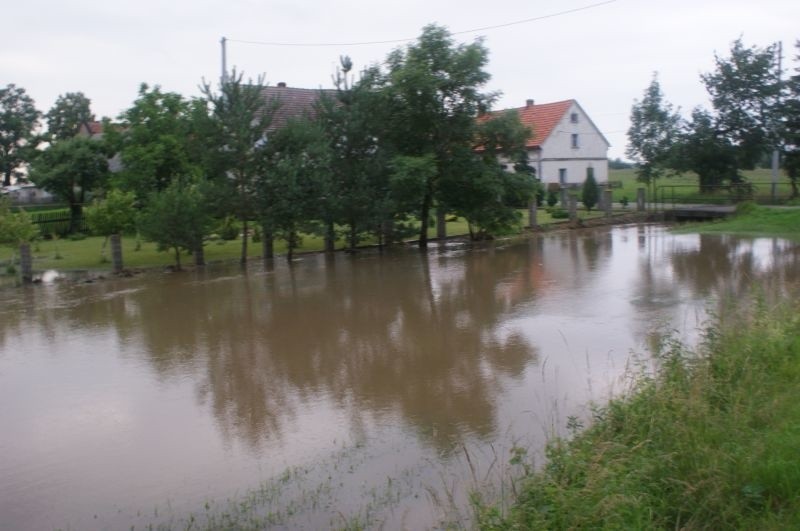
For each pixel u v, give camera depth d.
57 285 18.42
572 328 11.88
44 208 40.53
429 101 23.44
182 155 27.36
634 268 18.25
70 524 6.03
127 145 28.62
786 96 31.47
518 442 7.17
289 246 22.19
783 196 32.66
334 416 8.34
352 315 13.77
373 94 23.20
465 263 20.42
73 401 9.23
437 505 5.88
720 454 5.14
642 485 4.97
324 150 21.22
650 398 6.58
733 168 34.06
